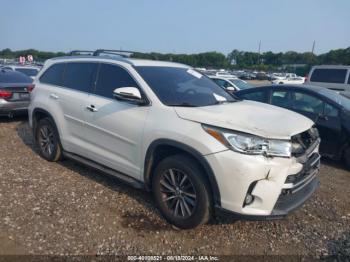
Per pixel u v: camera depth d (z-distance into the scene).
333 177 5.32
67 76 4.94
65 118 4.77
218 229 3.47
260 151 2.96
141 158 3.70
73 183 4.46
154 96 3.67
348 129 5.59
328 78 12.41
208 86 4.42
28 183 4.39
